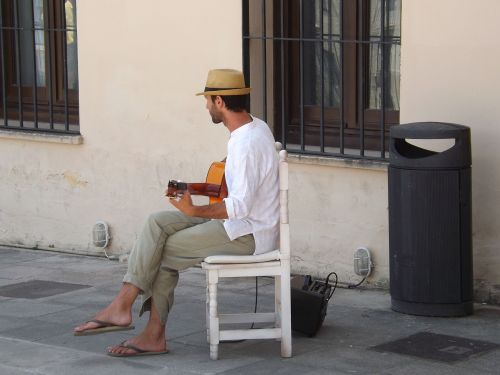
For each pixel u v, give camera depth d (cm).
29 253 1012
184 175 918
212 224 641
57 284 878
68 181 995
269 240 643
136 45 932
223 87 633
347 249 827
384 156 805
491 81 743
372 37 855
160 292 654
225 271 633
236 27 870
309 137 899
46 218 1017
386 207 801
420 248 723
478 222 760
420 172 713
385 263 809
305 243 849
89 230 988
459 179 713
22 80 1077
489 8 737
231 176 629
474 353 655
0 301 821
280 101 899
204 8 886
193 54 898
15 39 1039
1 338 711
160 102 924
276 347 675
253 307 781
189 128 909
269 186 638
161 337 661
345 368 629
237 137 631
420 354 655
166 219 643
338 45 877
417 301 733
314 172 837
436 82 767
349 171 817
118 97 950
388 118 848
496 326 714
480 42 743
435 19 761
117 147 957
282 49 858
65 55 994
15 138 1019
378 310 758
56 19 1038
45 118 1063
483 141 751
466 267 728
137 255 641
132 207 957
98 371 632
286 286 642
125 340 700
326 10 880
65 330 731
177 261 643
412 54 775
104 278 898
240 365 637
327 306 752
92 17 955
